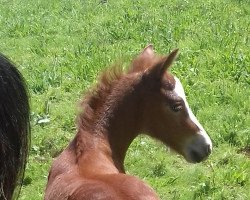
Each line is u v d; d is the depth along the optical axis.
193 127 2.73
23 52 5.92
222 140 3.81
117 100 2.65
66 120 4.17
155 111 2.69
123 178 2.13
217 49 5.26
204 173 3.52
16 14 7.48
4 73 1.48
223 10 6.68
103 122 2.59
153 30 5.95
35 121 4.14
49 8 7.68
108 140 2.58
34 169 3.62
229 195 3.30
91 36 6.14
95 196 2.02
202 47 5.37
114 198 2.01
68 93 4.66
